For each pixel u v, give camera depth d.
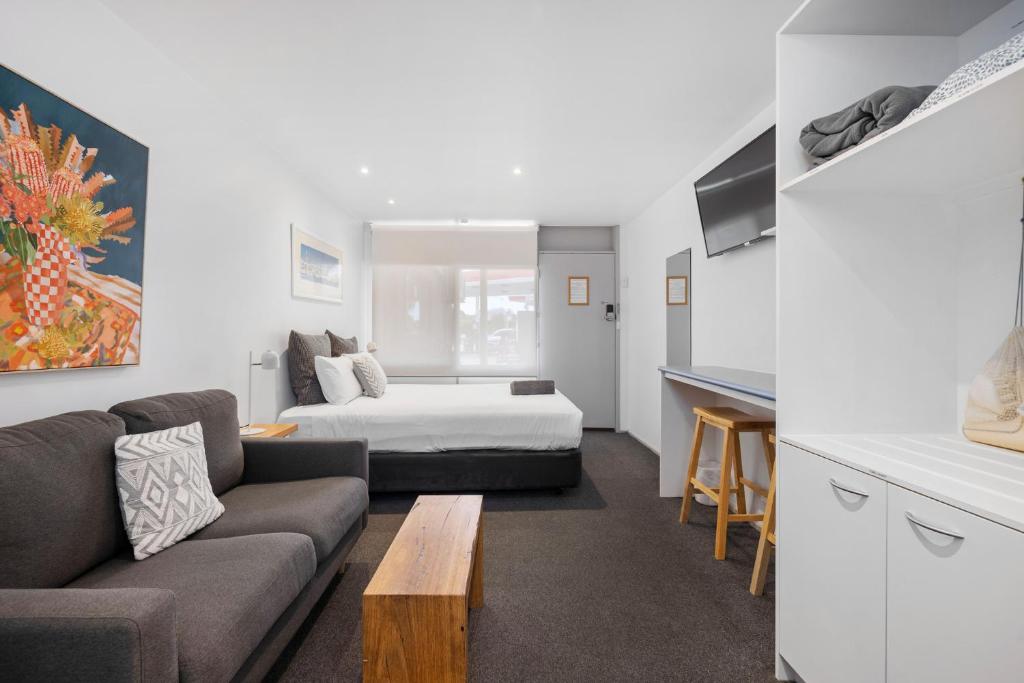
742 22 1.92
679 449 3.29
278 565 1.40
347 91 2.48
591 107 2.64
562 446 3.21
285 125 2.87
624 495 3.33
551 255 5.73
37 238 1.57
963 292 1.51
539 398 3.70
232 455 2.09
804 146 1.50
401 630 1.22
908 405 1.54
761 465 2.74
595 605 1.94
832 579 1.30
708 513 2.97
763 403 1.87
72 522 1.29
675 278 4.04
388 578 1.31
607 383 5.76
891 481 1.10
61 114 1.65
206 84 2.42
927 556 1.01
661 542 2.55
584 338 5.75
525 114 2.73
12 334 1.49
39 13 1.58
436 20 1.90
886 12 1.43
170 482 1.58
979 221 1.45
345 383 3.46
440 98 2.55
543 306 5.73
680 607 1.93
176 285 2.28
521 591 2.05
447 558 1.44
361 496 2.17
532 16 1.88
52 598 0.90
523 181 3.94
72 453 1.35
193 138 2.39
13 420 1.52
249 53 2.15
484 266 5.55
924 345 1.54
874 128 1.26
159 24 1.94
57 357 1.64
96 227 1.80
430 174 3.75
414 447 3.17
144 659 0.87
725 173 2.95
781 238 1.52
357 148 3.22
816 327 1.52
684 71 2.28
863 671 1.19
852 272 1.52
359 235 5.31
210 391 2.17
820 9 1.42
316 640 1.70
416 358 5.48
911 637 1.05
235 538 1.56
